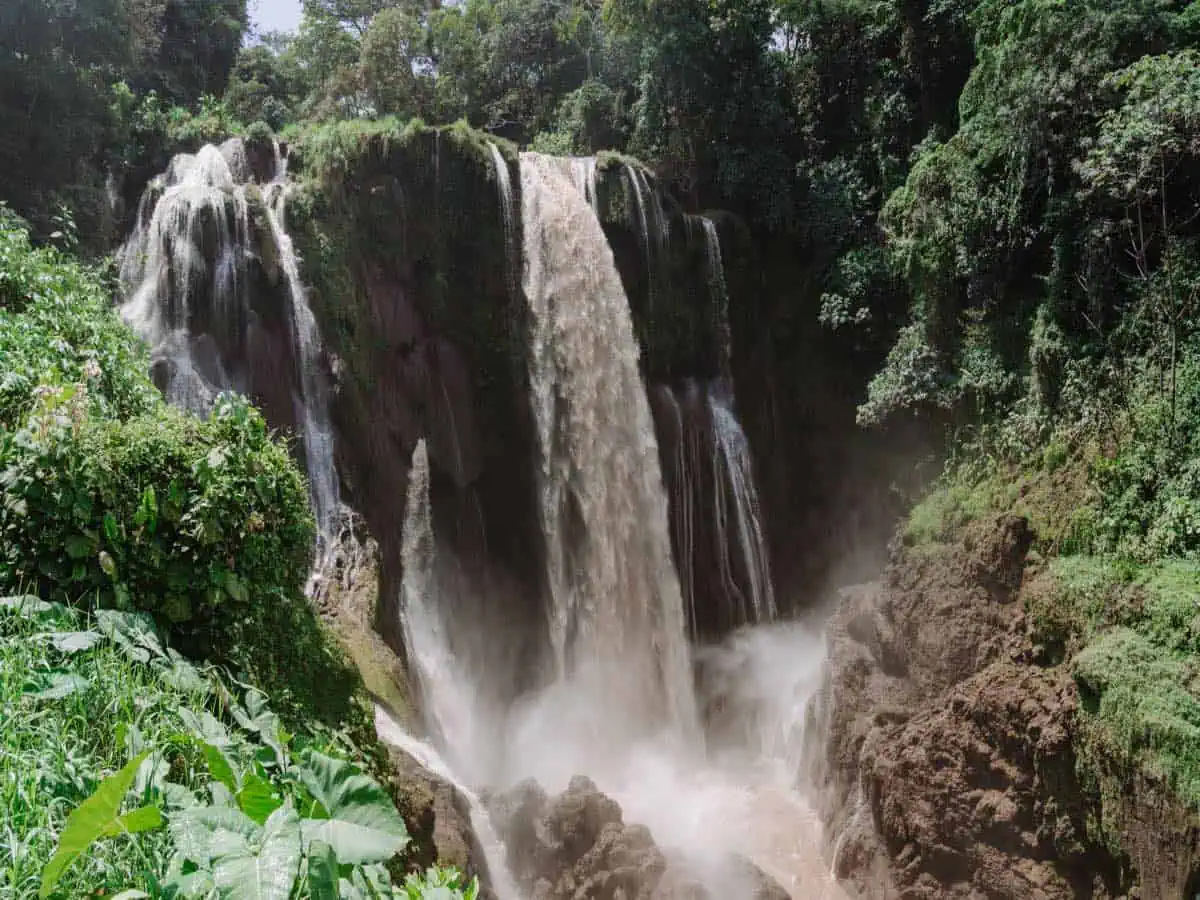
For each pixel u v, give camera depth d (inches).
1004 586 514.3
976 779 462.3
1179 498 453.1
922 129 871.1
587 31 1210.6
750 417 874.8
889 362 730.8
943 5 810.2
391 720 437.1
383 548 660.7
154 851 141.9
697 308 852.0
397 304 716.7
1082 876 414.9
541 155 800.3
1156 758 370.3
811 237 874.8
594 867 421.4
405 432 706.2
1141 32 557.9
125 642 203.9
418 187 721.0
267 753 193.2
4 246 366.6
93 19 669.9
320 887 126.1
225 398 279.1
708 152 927.7
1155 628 412.8
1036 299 617.9
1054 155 589.0
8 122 622.2
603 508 773.3
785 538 869.8
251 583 269.9
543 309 762.2
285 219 659.4
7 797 142.9
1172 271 510.9
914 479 703.1
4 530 225.0
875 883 487.8
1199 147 497.0
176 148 714.2
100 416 282.4
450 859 331.3
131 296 621.9
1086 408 538.0
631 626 775.7
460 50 1211.2
